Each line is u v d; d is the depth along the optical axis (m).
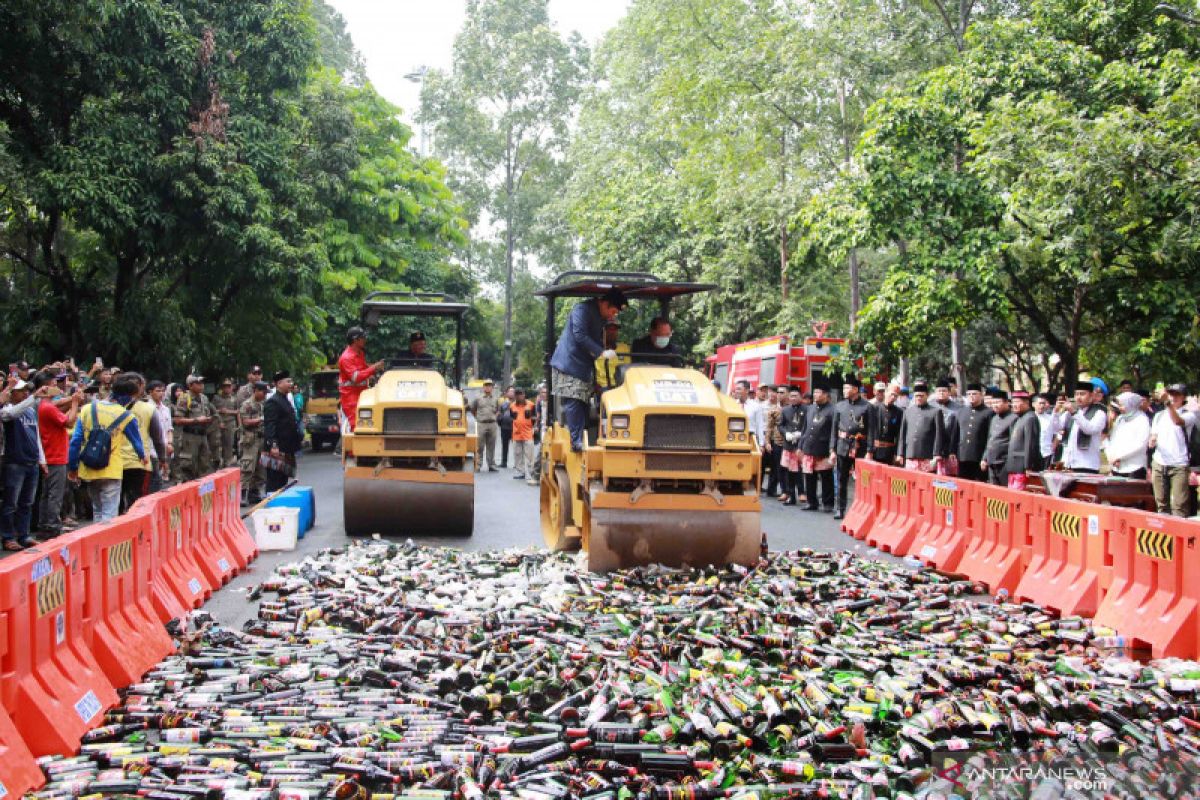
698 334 39.22
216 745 5.55
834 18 25.44
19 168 18.41
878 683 6.61
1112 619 8.33
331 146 29.91
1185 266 16.22
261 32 22.83
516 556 11.04
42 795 4.89
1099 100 17.28
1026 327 28.17
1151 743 5.85
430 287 42.50
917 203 18.78
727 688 6.34
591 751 5.50
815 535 14.50
